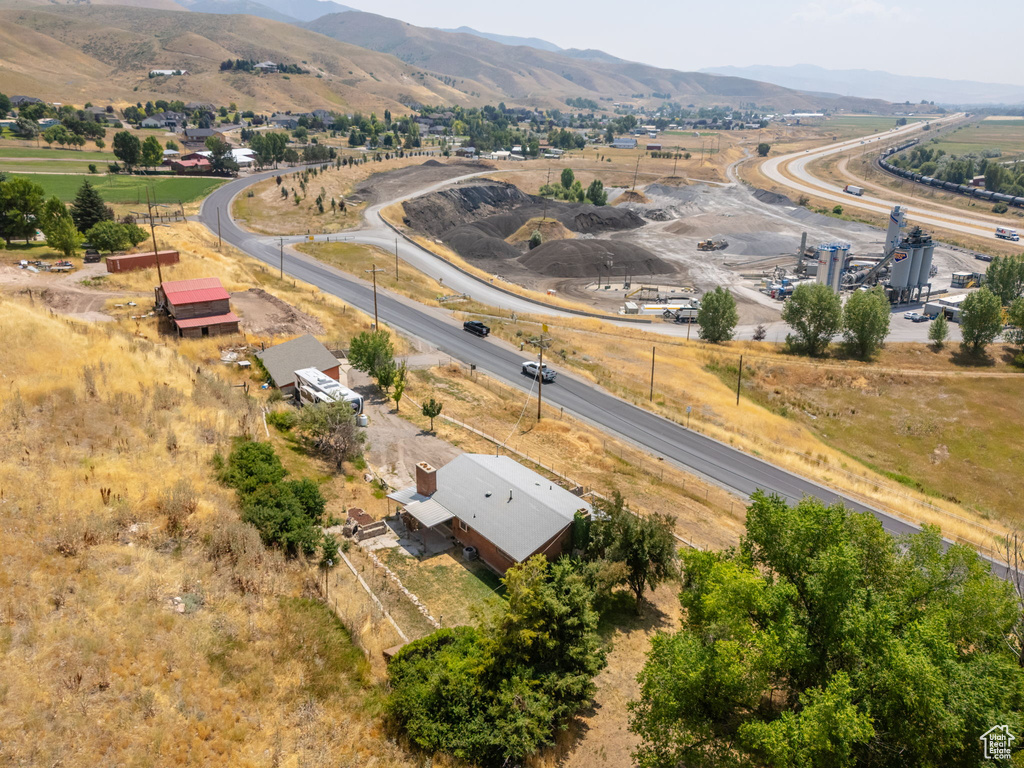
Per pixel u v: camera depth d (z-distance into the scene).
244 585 30.52
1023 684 24.78
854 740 22.98
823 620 27.34
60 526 29.20
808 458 73.62
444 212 191.12
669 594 43.09
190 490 34.38
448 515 42.47
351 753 24.70
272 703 25.38
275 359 63.59
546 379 81.69
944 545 56.25
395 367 68.62
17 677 22.12
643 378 88.69
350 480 48.22
